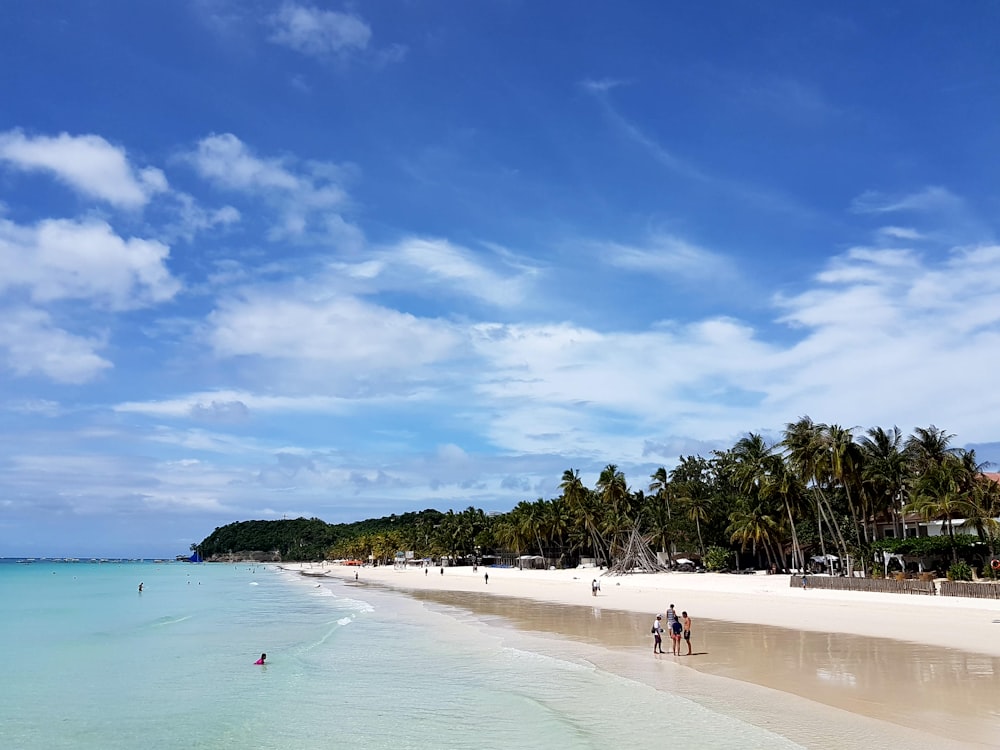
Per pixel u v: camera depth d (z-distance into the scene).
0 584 143.88
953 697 22.55
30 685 32.94
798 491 85.69
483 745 20.83
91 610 77.06
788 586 69.31
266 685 31.83
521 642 41.44
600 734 20.59
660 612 55.91
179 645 46.47
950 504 66.25
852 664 28.91
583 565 139.50
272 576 191.38
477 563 183.38
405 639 45.72
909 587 54.53
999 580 59.94
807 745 18.25
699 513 105.94
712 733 19.98
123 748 22.31
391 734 22.59
